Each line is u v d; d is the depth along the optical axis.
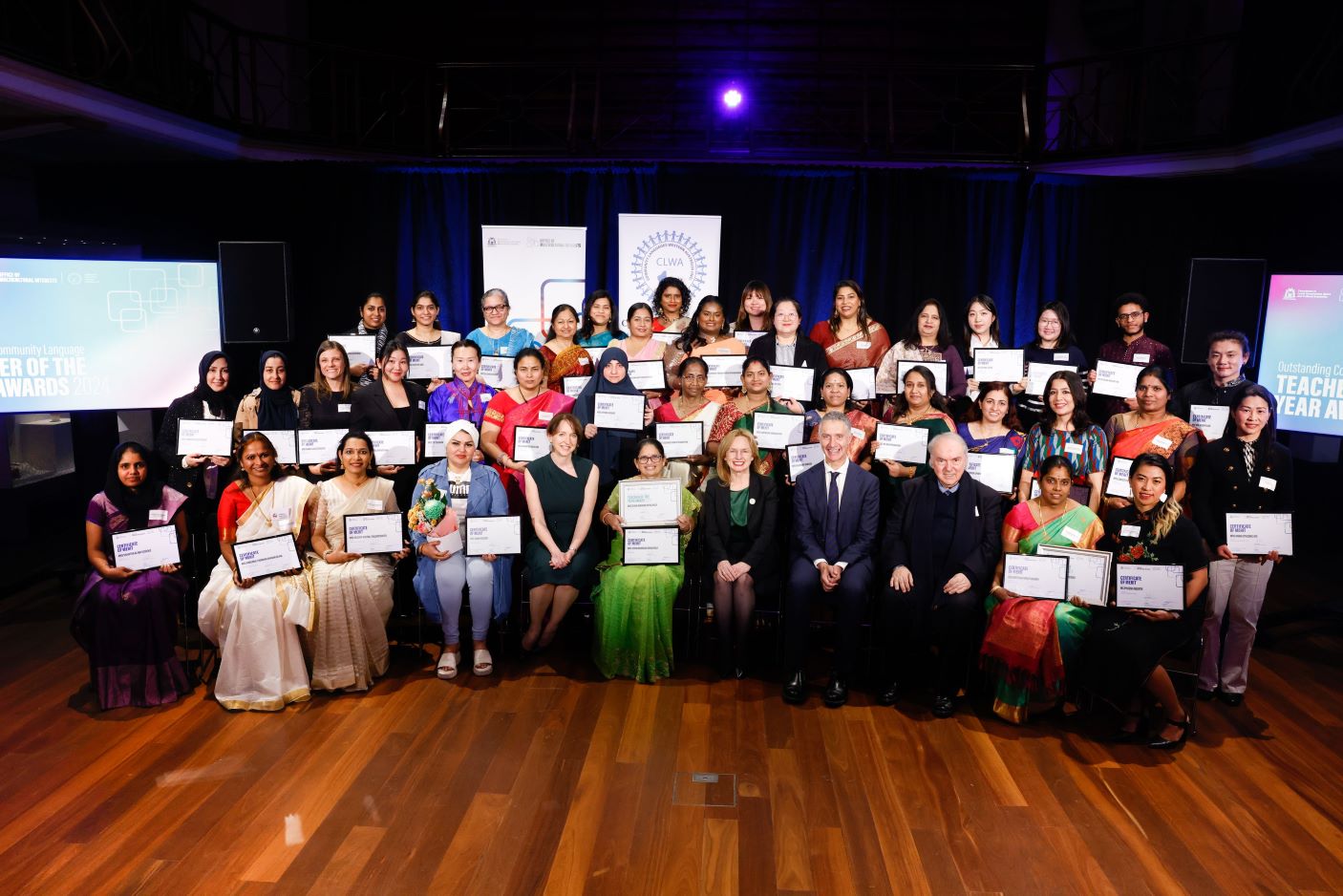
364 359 5.68
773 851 3.01
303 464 4.72
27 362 5.22
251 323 5.77
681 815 3.21
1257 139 5.86
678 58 8.91
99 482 6.32
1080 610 3.91
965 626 3.98
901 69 7.12
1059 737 3.85
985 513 4.13
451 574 4.24
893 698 4.14
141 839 3.03
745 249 6.55
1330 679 4.46
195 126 6.23
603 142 8.84
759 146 8.87
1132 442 4.60
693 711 4.02
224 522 4.12
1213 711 4.12
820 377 5.29
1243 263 5.38
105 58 5.45
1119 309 5.38
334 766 3.50
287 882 2.82
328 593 4.07
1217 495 4.26
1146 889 2.86
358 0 8.67
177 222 6.70
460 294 6.66
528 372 4.91
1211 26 7.66
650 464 4.30
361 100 8.62
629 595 4.23
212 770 3.47
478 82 8.88
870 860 2.98
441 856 2.96
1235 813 3.30
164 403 5.66
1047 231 6.39
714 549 4.35
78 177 6.72
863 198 6.43
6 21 4.91
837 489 4.27
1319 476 6.59
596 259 6.59
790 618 4.11
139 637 3.96
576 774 3.47
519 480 4.78
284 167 6.57
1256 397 4.11
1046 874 2.93
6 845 2.99
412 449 4.79
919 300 6.54
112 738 3.71
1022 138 7.02
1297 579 5.79
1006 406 4.53
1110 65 8.39
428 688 4.20
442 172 6.55
